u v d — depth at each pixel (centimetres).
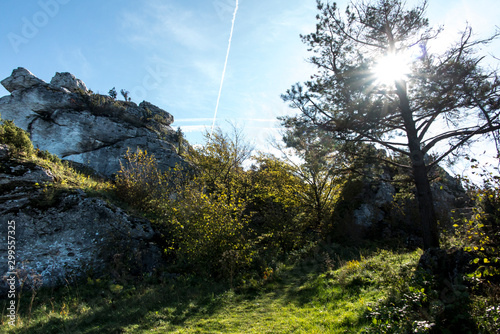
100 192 1393
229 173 2414
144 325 730
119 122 2806
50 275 1048
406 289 691
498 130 922
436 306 545
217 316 798
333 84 1185
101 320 769
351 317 662
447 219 1734
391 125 1138
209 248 1198
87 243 1162
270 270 1199
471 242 717
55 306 872
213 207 1280
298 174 2005
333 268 1189
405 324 536
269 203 1973
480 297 579
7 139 1291
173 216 1309
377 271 945
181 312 823
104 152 2578
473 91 982
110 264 1140
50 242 1105
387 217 1905
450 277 697
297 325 690
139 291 980
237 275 1161
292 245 1678
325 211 1927
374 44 1249
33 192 1177
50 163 1409
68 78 3061
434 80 1041
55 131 2502
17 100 2533
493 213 675
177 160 2723
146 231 1308
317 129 1217
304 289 981
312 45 1249
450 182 2100
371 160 1216
